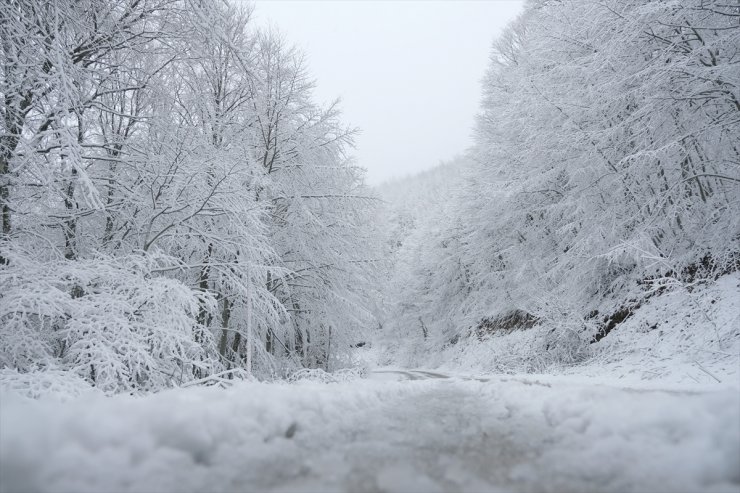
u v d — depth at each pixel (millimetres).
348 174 16203
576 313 15391
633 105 13742
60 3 7910
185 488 2191
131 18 9266
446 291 32344
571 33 15094
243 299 12703
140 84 10492
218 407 3312
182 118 12031
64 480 2152
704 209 12805
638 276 15008
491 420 3945
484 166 24812
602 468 2527
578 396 4176
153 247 10727
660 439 2887
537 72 18062
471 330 29047
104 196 10484
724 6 10688
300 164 15055
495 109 23375
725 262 11383
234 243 11211
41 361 7148
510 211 21734
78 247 9922
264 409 3533
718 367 8852
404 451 2938
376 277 18047
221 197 10391
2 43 7641
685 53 11617
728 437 2691
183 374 9312
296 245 15102
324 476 2432
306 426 3551
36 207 9062
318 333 17047
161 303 8672
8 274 7238
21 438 2230
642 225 13820
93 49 8930
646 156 12406
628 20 11789
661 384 8570
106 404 3209
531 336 19266
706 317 10562
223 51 12867
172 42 10125
